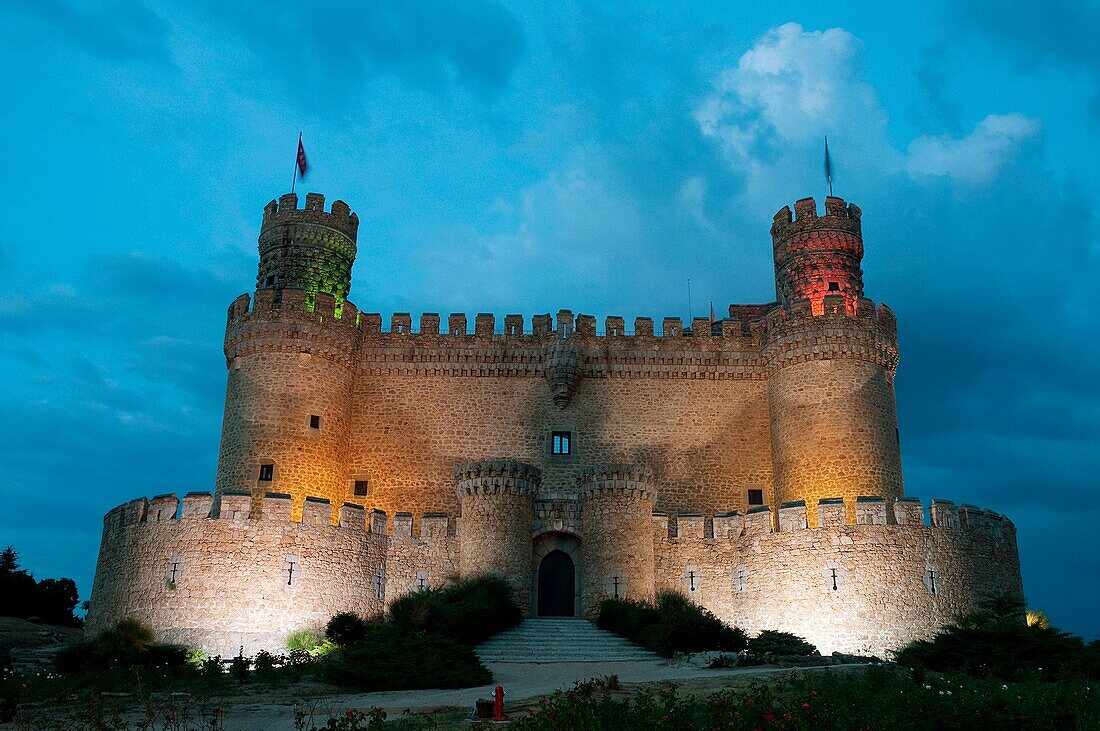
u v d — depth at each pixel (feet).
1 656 96.17
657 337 154.61
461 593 117.08
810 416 140.05
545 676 87.92
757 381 152.87
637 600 121.80
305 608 115.03
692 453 149.59
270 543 116.06
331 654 97.76
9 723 63.05
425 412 150.61
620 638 114.11
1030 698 60.90
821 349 142.00
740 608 125.08
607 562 125.49
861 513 120.47
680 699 63.67
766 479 147.95
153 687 81.87
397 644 85.81
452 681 80.38
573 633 116.06
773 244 165.68
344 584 119.03
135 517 119.24
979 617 89.45
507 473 129.49
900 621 115.75
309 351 143.74
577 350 152.05
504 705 66.44
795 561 122.52
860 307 144.15
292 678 86.89
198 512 116.26
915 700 59.11
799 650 106.63
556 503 132.87
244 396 140.77
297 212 159.33
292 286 155.53
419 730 57.06
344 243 160.97
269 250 158.51
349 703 70.69
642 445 149.89
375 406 150.71
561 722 53.57
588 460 148.87
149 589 114.42
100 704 62.23
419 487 146.51
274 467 136.56
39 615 178.81
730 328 154.92
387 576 125.39
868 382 140.46
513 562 126.62
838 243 157.58
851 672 81.61
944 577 118.32
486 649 108.99
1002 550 124.16
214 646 110.63
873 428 138.21
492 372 152.87
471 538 127.65
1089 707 58.70
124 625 108.27
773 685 73.31
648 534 127.65
